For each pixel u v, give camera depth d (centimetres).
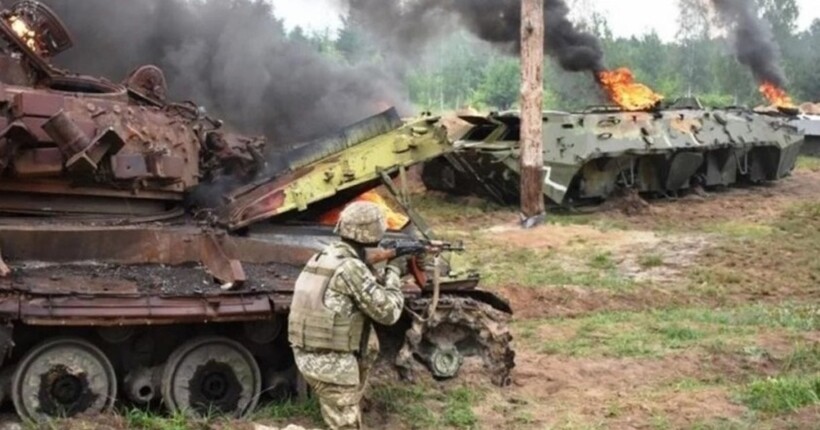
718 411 853
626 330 1215
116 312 741
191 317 761
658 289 1502
